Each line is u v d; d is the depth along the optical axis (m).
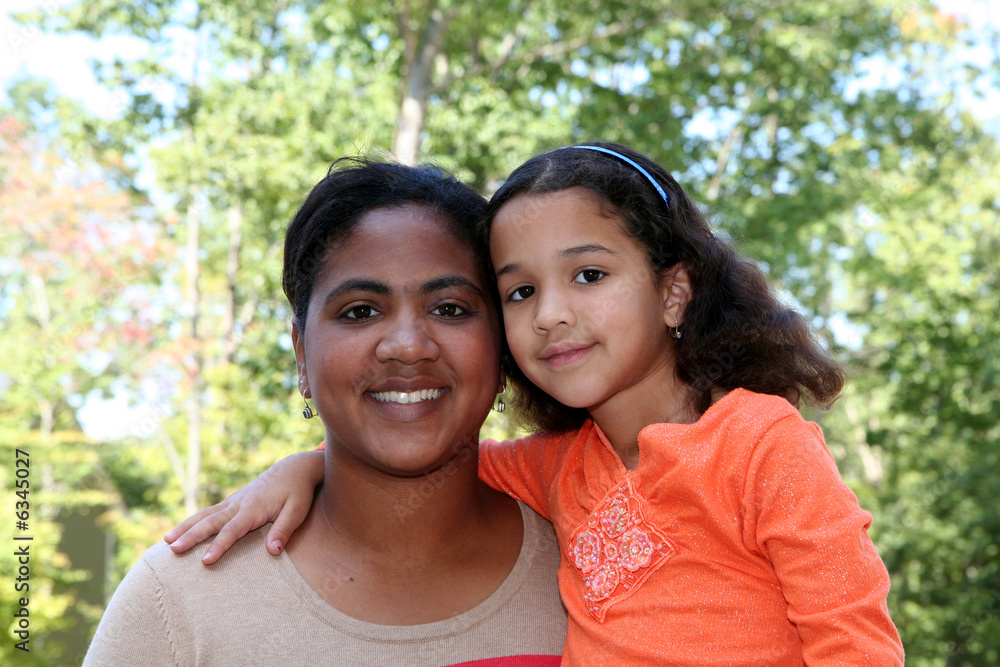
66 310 12.26
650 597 1.74
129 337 11.91
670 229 1.94
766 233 12.83
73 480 15.06
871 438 15.36
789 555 1.64
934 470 15.33
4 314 13.64
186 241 14.64
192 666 1.55
